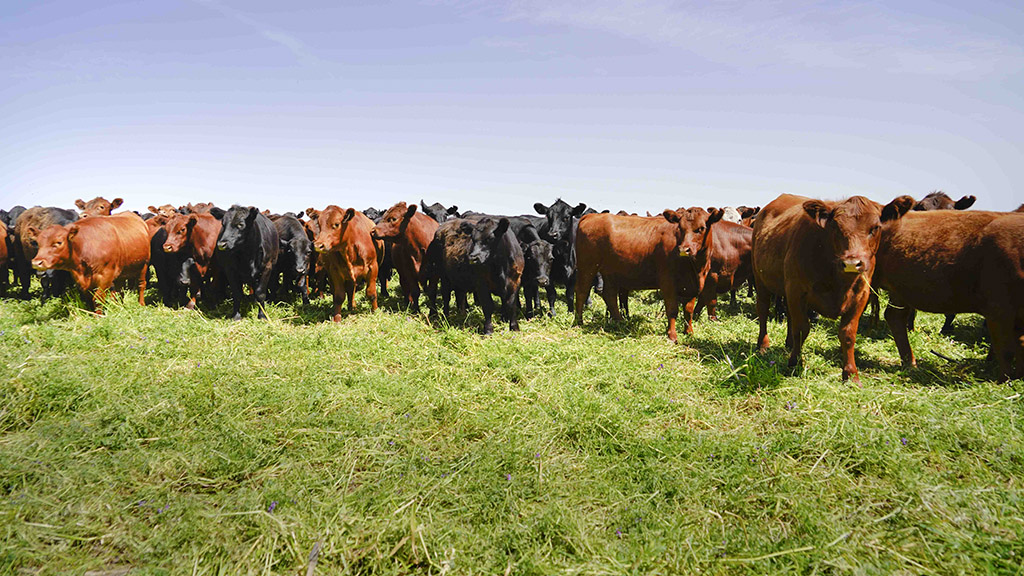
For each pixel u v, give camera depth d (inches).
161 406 192.7
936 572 110.3
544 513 131.7
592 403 201.9
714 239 372.2
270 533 124.3
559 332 348.8
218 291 426.0
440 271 381.1
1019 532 116.6
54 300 388.8
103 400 195.9
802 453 165.5
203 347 273.7
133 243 392.5
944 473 149.4
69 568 116.0
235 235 350.6
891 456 155.6
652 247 343.6
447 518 134.6
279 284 466.0
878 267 257.8
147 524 130.9
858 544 119.0
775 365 251.6
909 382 234.5
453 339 299.9
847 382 228.7
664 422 196.2
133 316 336.2
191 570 114.8
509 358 269.9
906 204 216.2
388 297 488.4
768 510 136.6
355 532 125.1
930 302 247.0
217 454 161.9
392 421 193.3
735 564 114.8
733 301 455.2
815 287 237.6
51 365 222.7
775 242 273.3
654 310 436.8
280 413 197.6
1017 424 175.3
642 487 147.8
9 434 171.0
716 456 165.0
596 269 375.9
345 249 367.2
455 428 190.5
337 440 174.4
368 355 275.1
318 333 310.2
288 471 156.3
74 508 135.3
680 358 281.3
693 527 129.7
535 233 388.2
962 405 195.2
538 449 168.7
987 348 295.6
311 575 113.6
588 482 151.6
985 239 225.3
